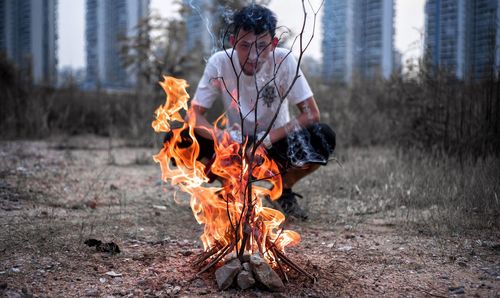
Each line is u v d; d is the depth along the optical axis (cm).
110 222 361
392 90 729
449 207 379
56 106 1024
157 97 948
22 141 827
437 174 471
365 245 314
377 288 244
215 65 348
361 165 554
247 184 245
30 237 313
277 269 260
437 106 595
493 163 475
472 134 558
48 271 260
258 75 333
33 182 484
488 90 552
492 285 246
